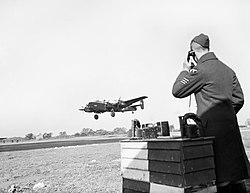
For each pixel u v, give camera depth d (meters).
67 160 11.84
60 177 7.41
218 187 2.40
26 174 8.39
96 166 9.21
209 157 2.35
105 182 6.28
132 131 3.12
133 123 3.13
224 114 2.54
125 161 2.83
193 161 2.24
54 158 13.13
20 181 7.23
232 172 2.44
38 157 14.26
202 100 2.62
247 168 2.56
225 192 2.45
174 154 2.24
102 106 35.56
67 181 6.71
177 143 2.21
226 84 2.60
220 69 2.63
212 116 2.54
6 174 8.62
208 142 2.37
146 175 2.52
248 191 2.59
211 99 2.56
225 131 2.51
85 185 6.06
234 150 2.50
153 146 2.45
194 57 2.87
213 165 2.36
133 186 2.68
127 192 2.75
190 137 2.31
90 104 35.12
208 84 2.56
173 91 2.72
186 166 2.18
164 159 2.32
